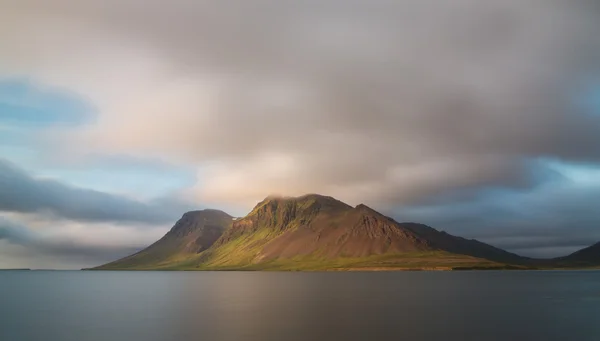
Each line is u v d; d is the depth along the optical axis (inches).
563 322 3912.4
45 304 6092.5
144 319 4311.0
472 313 4594.0
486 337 3203.7
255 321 4079.7
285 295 7337.6
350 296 6934.1
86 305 5880.9
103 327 3806.6
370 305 5477.4
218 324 3907.5
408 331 3467.0
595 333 3353.8
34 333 3535.9
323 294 7431.1
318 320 4116.6
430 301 5979.3
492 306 5280.5
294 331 3499.0
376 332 3427.7
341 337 3230.8
